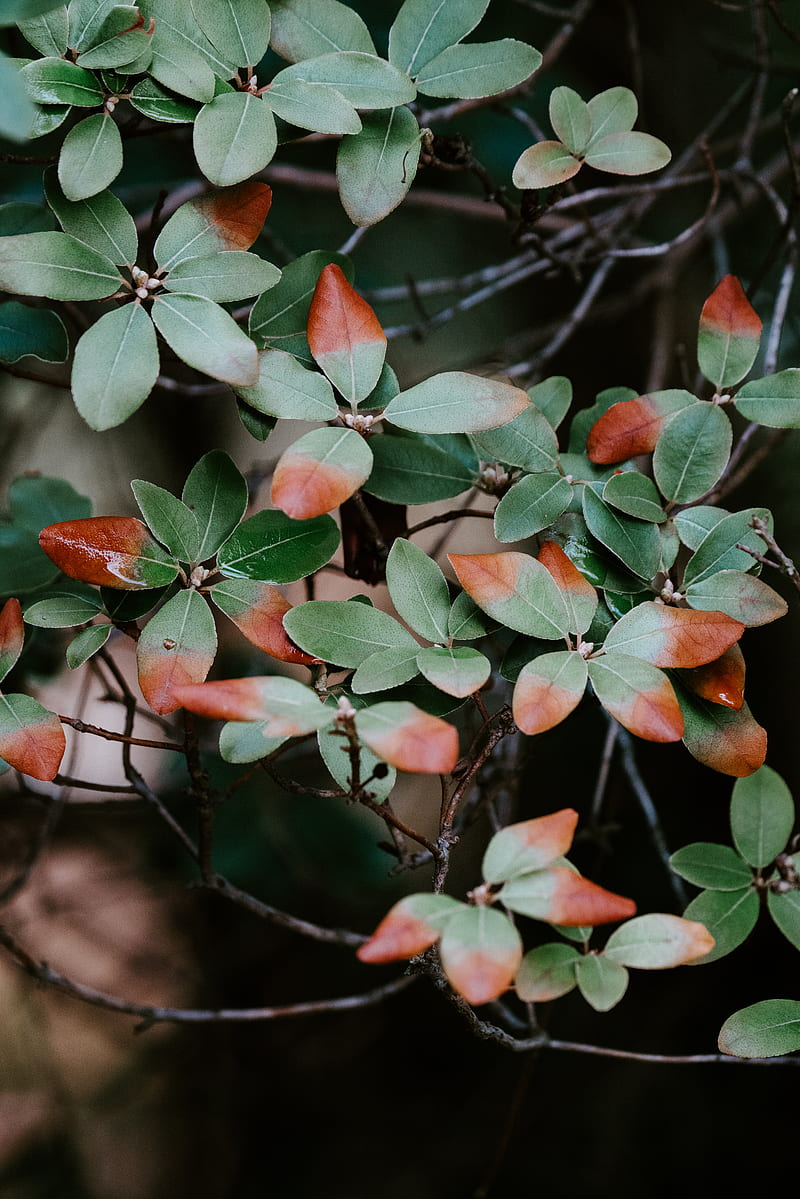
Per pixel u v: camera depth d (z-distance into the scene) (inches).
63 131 51.9
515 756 44.5
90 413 35.7
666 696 35.7
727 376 38.4
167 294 36.4
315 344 37.0
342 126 37.0
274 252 53.0
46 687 46.3
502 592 36.4
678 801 69.0
